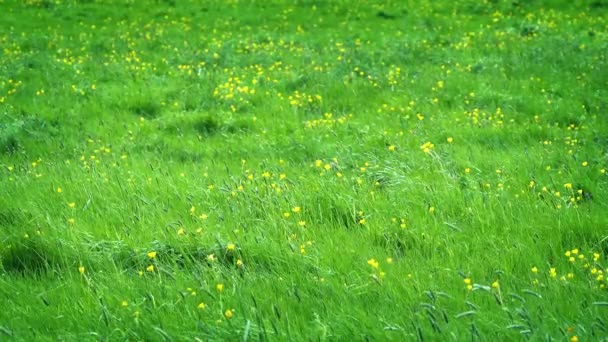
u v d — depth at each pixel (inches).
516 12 949.2
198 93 571.2
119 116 527.5
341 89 565.3
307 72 617.3
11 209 328.5
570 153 393.1
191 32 882.8
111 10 1010.7
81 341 214.7
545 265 258.7
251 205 318.3
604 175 354.6
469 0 1009.5
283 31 882.8
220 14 984.9
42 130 486.3
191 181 360.8
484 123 477.1
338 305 231.3
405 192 334.3
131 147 449.4
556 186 343.0
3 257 284.0
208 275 255.3
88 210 324.2
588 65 612.1
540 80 580.1
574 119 486.6
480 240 280.5
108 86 602.5
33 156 442.6
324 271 253.3
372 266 252.7
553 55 652.7
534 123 478.3
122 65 673.6
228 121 496.1
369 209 314.8
